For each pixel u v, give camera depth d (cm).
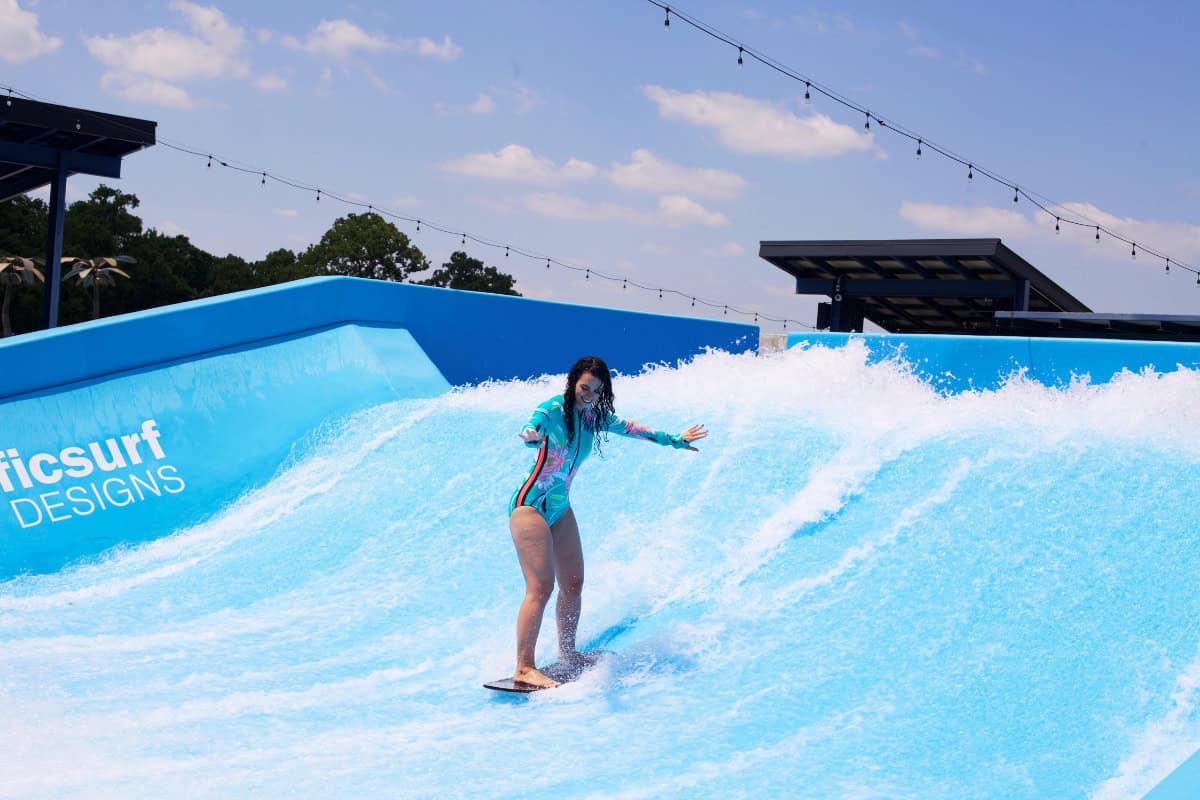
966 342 950
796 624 486
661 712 421
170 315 883
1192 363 830
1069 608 447
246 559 650
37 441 770
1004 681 409
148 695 456
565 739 401
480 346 1117
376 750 396
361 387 909
